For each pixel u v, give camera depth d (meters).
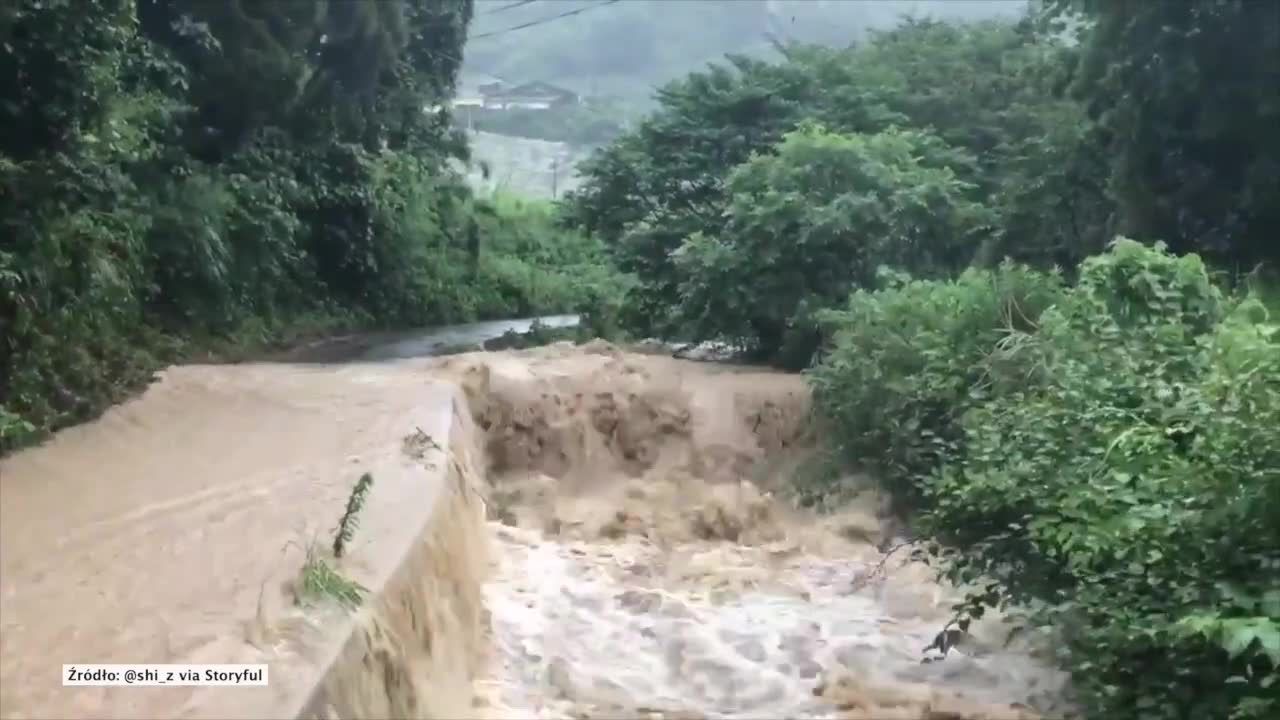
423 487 7.50
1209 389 6.26
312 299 23.48
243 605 5.19
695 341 17.20
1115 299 9.40
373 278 25.66
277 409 10.41
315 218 24.03
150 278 16.33
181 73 17.00
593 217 23.55
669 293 18.38
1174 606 5.27
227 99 19.22
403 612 5.74
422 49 27.27
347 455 8.42
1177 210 13.42
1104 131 14.33
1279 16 12.10
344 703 4.61
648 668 7.94
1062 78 15.59
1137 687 5.40
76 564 5.77
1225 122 12.64
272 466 8.02
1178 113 13.07
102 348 10.73
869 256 15.62
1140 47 12.99
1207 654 5.08
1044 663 7.80
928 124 22.36
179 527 6.44
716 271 16.02
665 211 19.97
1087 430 7.02
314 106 22.36
